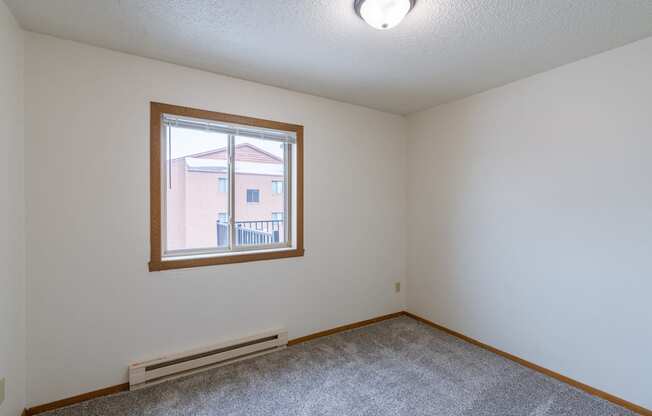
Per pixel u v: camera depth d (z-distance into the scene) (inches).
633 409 74.7
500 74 94.8
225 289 96.8
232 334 98.0
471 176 113.1
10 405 64.6
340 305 122.0
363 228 128.2
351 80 100.2
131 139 83.0
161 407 75.3
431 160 128.9
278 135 108.0
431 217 129.0
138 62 83.9
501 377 89.5
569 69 86.9
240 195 103.7
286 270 108.7
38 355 73.2
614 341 78.2
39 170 73.1
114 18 66.7
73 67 76.6
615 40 74.5
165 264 87.4
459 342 113.1
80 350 77.6
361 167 127.3
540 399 79.4
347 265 123.8
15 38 67.2
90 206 78.5
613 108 78.4
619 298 77.5
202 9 63.5
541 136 92.9
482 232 109.4
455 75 95.8
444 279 123.3
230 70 92.9
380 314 133.8
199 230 97.0
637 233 74.5
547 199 91.5
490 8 62.4
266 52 81.7
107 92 80.2
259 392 81.5
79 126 77.3
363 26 69.4
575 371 85.3
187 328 90.9
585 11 63.3
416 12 63.9
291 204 113.3
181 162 93.6
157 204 86.4
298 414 73.3
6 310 62.9
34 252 72.7
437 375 90.3
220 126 97.3
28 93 71.9
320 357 100.6
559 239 88.8
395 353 103.9
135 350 83.9
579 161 84.7
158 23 68.6
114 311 81.4
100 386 79.7
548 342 91.1
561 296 88.4
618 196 77.6
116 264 81.5
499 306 104.0
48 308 74.1
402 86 105.0
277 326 106.8
